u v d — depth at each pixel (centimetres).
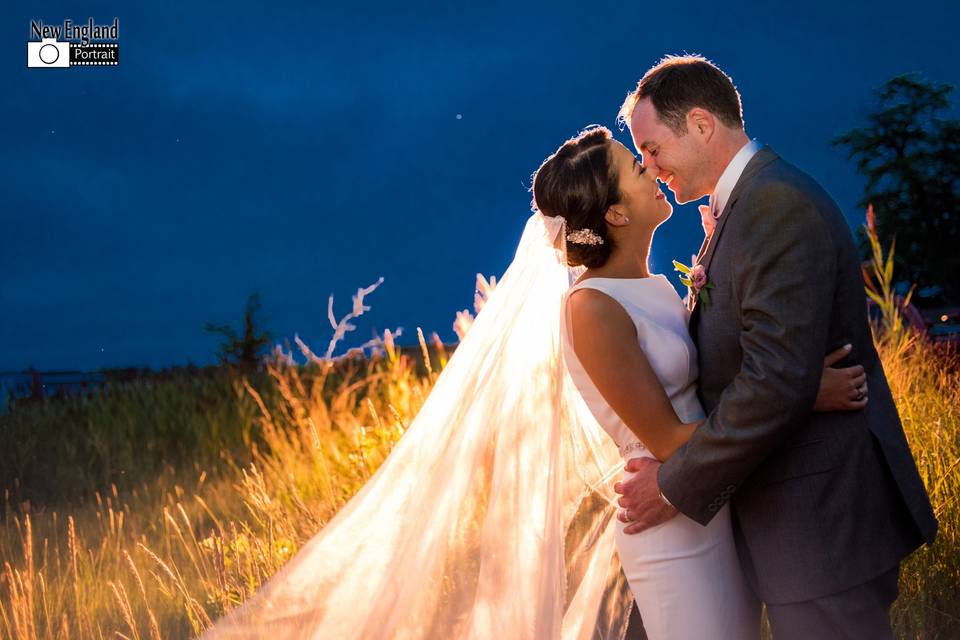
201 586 421
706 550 236
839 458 223
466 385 262
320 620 255
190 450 934
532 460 251
